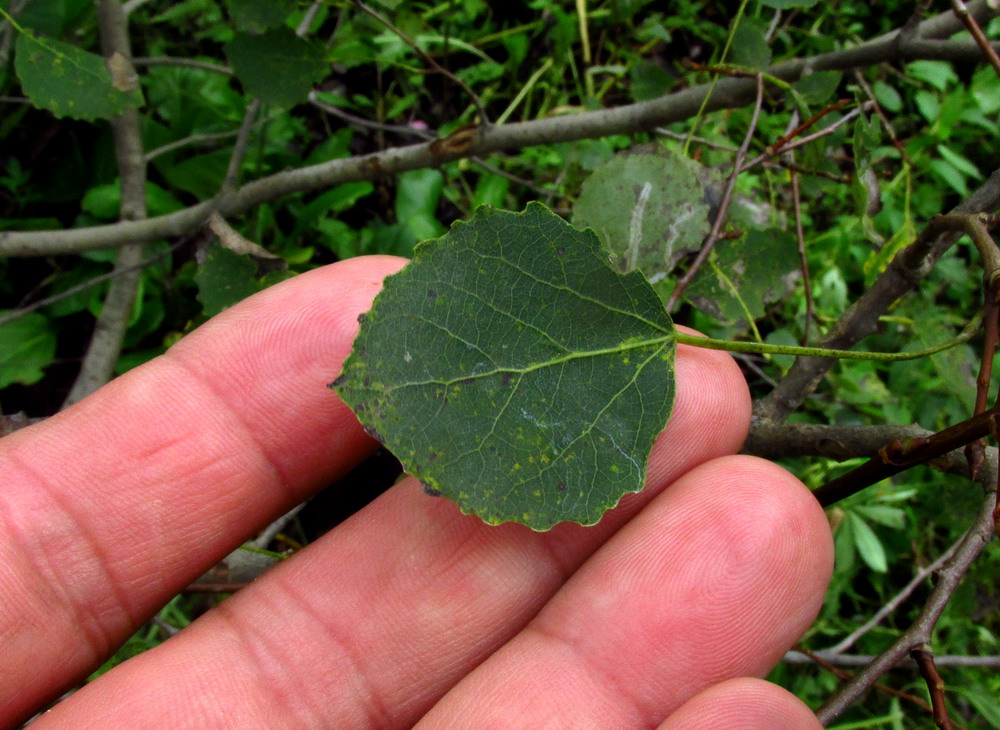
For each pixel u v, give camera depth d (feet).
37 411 0.47
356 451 0.29
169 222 0.40
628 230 0.30
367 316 0.22
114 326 0.41
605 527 0.27
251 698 0.26
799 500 0.26
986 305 0.22
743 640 0.25
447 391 0.22
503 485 0.22
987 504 0.25
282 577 0.28
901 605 0.46
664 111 0.37
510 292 0.23
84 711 0.26
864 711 0.43
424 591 0.27
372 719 0.27
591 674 0.25
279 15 0.33
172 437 0.27
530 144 0.38
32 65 0.30
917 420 0.45
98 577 0.27
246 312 0.28
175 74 0.50
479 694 0.25
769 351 0.24
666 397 0.23
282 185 0.40
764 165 0.37
